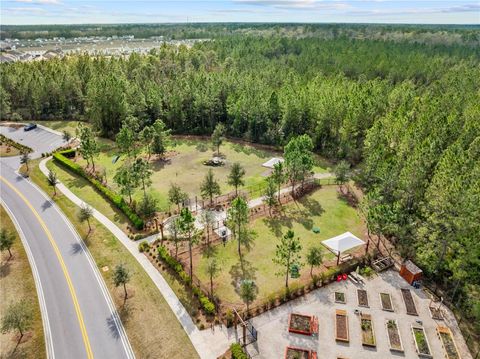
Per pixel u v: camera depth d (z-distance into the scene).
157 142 75.19
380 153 60.25
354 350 32.56
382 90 98.81
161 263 44.03
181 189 63.16
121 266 38.19
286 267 43.50
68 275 42.25
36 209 56.97
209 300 37.84
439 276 42.41
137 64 128.75
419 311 37.06
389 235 49.94
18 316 32.81
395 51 167.50
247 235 48.16
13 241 46.56
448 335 33.94
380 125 67.19
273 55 179.12
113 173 70.25
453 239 39.94
